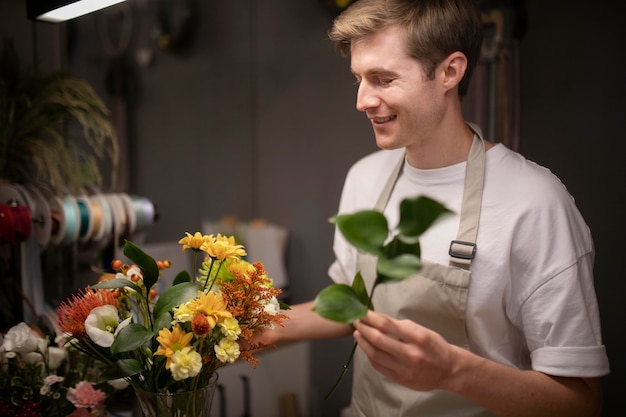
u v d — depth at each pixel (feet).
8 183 5.46
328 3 8.70
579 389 3.94
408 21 3.80
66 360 4.69
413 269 2.83
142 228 6.06
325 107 9.12
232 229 9.92
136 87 8.27
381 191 4.93
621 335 6.07
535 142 6.42
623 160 5.88
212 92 9.53
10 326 5.63
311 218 9.50
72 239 5.40
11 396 4.37
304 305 5.14
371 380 4.81
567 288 3.95
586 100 6.06
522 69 6.42
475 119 6.54
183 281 3.63
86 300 3.51
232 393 8.39
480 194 4.24
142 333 3.24
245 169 10.13
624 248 5.96
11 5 6.05
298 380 8.88
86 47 7.43
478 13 4.10
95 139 7.35
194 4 9.09
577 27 6.05
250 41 9.99
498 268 4.09
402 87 3.88
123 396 5.09
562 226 4.05
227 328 3.20
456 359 3.55
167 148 8.76
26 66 6.17
